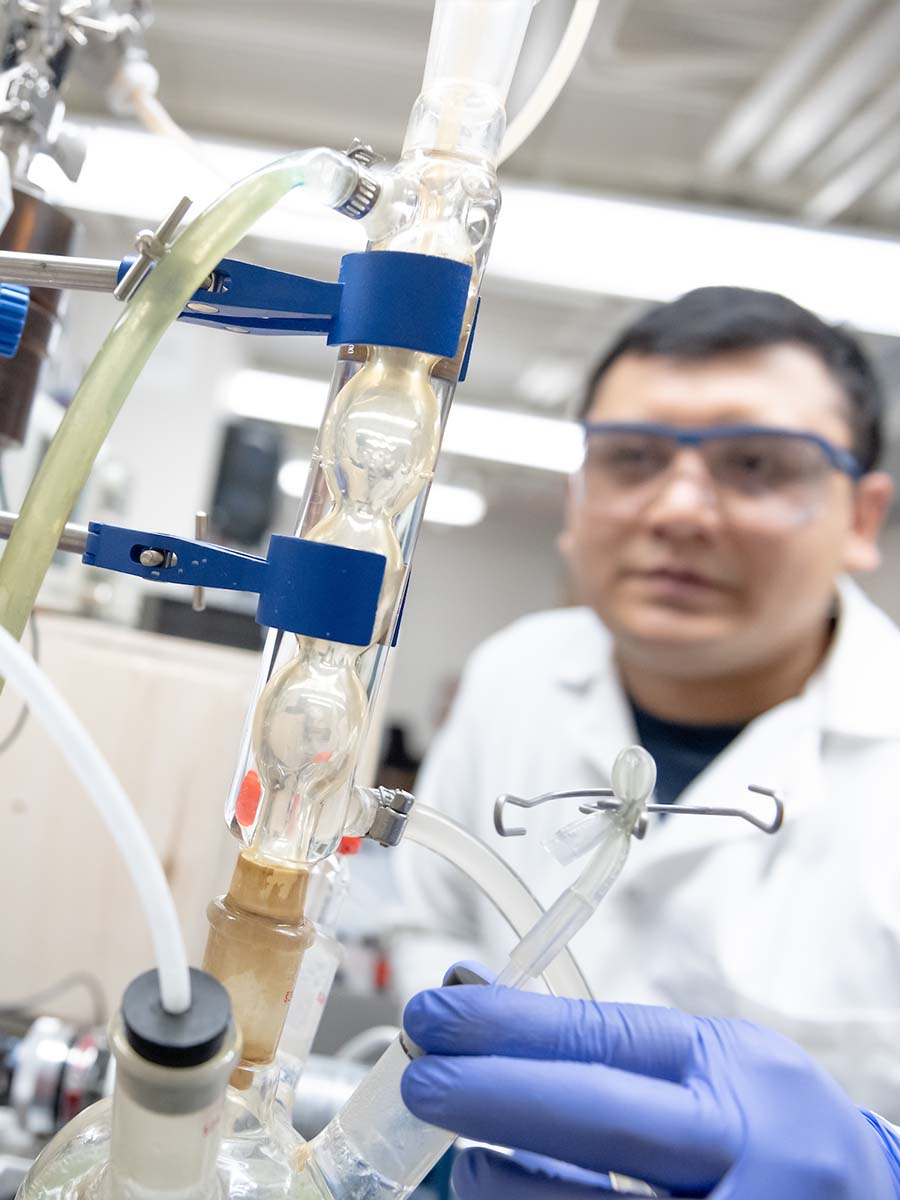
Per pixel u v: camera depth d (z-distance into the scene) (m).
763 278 2.24
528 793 1.59
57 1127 0.64
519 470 5.47
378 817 0.45
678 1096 0.43
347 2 2.05
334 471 0.41
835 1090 0.46
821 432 1.35
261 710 0.40
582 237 2.23
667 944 1.36
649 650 1.46
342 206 0.41
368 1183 0.41
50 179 0.61
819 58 2.02
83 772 0.28
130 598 0.98
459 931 1.69
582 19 0.49
